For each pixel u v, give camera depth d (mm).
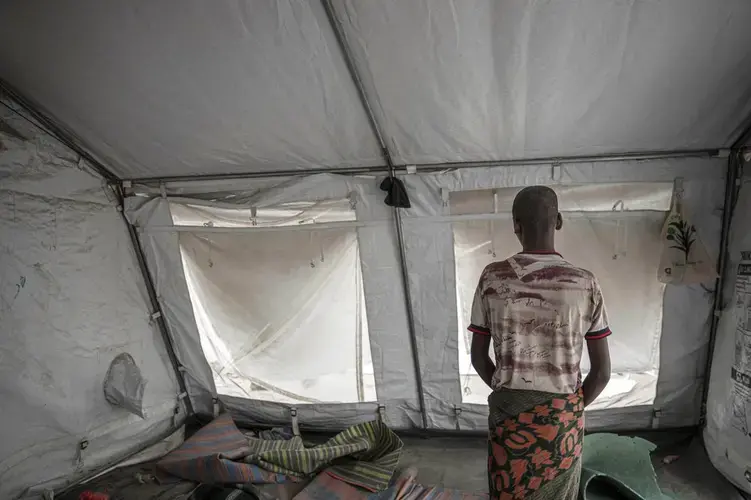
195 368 3354
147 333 3201
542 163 2572
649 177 2531
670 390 2785
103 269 2924
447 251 2777
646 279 2682
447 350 2932
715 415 2570
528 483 1630
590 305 1621
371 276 2898
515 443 1633
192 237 3094
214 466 2586
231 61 2064
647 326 2750
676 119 2256
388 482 2566
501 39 1879
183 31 1918
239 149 2650
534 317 1615
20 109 2416
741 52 1882
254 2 1778
